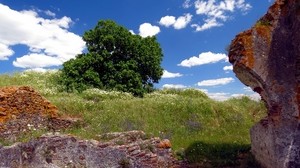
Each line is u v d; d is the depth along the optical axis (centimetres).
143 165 994
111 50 2198
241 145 1199
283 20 835
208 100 1712
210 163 1062
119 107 1517
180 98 1750
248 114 1680
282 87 824
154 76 2331
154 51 2325
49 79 2222
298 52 805
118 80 2120
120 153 983
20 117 1227
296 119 812
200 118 1481
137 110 1495
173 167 1046
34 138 1020
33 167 957
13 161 963
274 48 834
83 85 2000
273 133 846
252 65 833
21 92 1255
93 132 1234
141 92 2123
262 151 975
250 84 924
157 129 1336
